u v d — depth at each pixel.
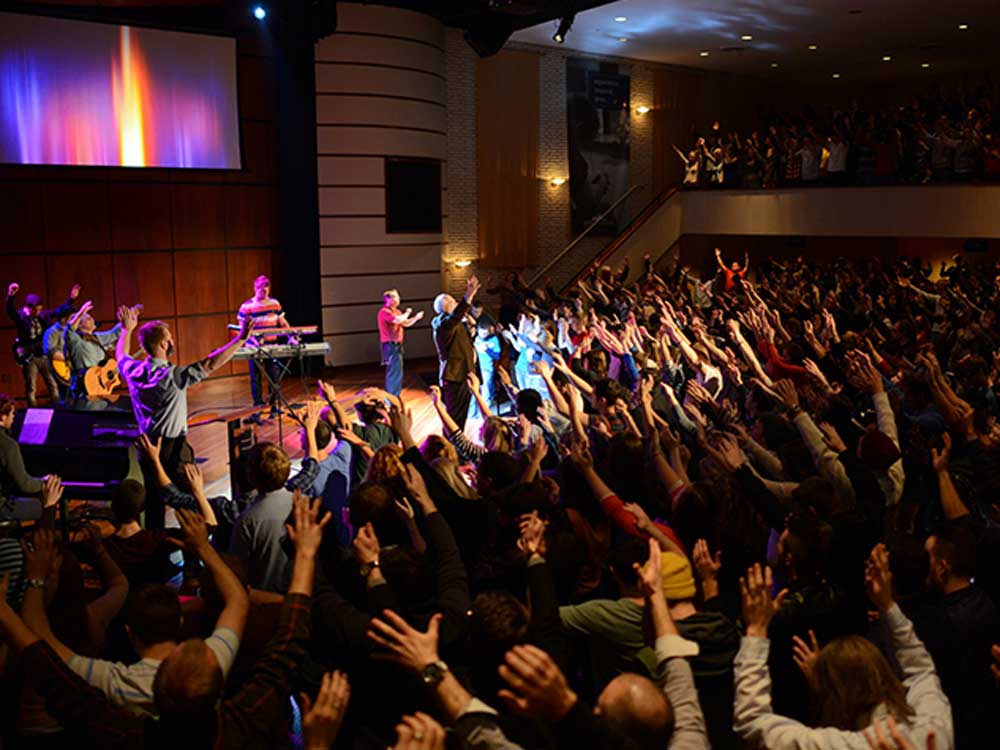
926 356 4.68
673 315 10.02
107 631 3.44
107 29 11.32
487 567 3.20
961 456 4.51
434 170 14.99
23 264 11.38
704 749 2.08
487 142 17.16
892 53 18.72
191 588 5.00
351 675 2.56
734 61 19.69
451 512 3.56
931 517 4.05
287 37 13.02
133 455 6.18
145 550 4.09
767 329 7.38
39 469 6.30
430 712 2.45
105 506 7.00
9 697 2.70
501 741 1.97
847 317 10.98
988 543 3.05
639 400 5.61
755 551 3.70
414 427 10.27
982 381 6.08
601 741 1.67
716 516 3.68
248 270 13.36
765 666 2.30
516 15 13.62
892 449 3.79
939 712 2.19
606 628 2.70
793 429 4.63
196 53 12.05
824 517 3.28
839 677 2.16
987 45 17.80
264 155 13.29
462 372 9.69
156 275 12.45
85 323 9.76
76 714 2.26
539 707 1.67
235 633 2.54
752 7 14.48
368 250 14.41
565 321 9.89
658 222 18.92
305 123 13.41
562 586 2.93
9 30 10.69
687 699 2.16
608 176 19.08
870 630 3.10
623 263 18.55
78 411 6.44
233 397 12.02
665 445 4.30
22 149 10.95
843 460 3.92
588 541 3.48
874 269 15.26
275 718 2.32
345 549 3.21
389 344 11.21
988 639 2.76
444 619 2.62
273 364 10.33
